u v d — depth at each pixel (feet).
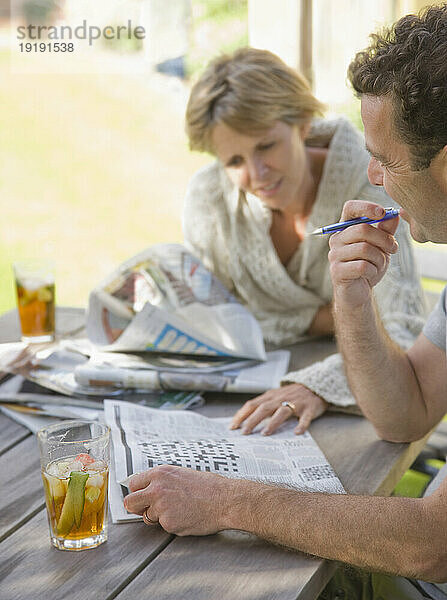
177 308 5.31
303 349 5.58
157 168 18.89
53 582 3.10
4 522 3.51
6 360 5.08
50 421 4.46
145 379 4.72
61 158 19.07
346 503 3.32
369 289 4.20
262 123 5.20
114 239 15.92
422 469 5.76
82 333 5.75
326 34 14.06
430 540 3.19
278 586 3.07
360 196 5.77
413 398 4.29
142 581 3.10
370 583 4.24
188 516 3.38
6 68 22.84
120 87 22.18
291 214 6.02
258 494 3.39
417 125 3.06
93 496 3.25
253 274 6.03
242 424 4.41
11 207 17.03
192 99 5.43
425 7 3.30
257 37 10.00
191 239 6.26
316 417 4.57
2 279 13.87
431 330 4.45
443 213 3.34
